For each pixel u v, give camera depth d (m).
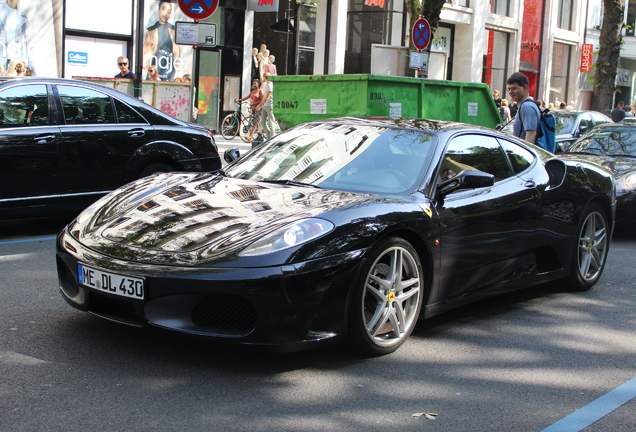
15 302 4.82
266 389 3.51
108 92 7.50
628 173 8.52
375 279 3.93
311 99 10.90
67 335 4.17
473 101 11.96
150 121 7.73
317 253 3.61
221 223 3.83
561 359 4.25
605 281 6.41
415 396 3.55
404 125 4.96
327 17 22.34
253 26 21.52
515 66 30.30
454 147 4.79
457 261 4.47
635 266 7.14
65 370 3.64
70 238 4.07
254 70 20.94
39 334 4.17
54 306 4.76
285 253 3.54
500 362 4.13
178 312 3.56
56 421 3.06
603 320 5.14
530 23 31.14
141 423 3.07
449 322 4.91
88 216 4.28
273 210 3.95
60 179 6.99
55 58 16.08
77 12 16.42
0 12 14.77
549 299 5.68
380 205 4.03
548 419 3.37
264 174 4.75
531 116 7.21
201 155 8.06
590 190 5.79
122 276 3.60
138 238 3.81
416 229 4.11
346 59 23.89
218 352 3.98
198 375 3.64
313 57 22.47
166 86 14.93
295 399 3.41
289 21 21.50
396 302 4.06
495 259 4.82
